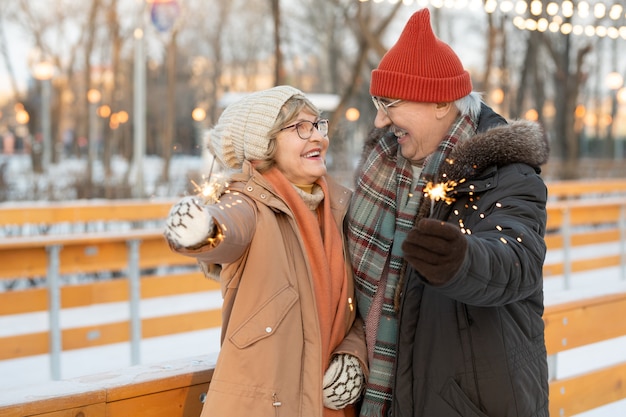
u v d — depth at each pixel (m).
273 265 1.67
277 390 1.63
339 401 1.79
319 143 1.84
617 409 3.68
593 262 7.91
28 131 27.45
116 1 19.27
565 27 4.90
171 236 1.46
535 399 1.70
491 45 11.76
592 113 33.53
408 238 1.38
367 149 2.03
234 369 1.64
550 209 7.03
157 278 5.17
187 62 30.97
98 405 1.78
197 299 6.54
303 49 23.23
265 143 1.77
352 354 1.79
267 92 1.82
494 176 1.67
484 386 1.64
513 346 1.67
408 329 1.72
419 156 1.87
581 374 2.94
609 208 7.79
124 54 24.77
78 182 11.67
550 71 19.94
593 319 2.88
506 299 1.49
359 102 20.53
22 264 4.19
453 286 1.38
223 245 1.53
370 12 11.02
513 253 1.47
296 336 1.68
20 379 4.55
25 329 5.40
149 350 5.24
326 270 1.77
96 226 9.47
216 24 27.73
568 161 17.78
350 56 21.94
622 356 4.64
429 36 1.81
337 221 1.89
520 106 17.11
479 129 1.82
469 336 1.66
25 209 6.28
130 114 26.33
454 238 1.34
